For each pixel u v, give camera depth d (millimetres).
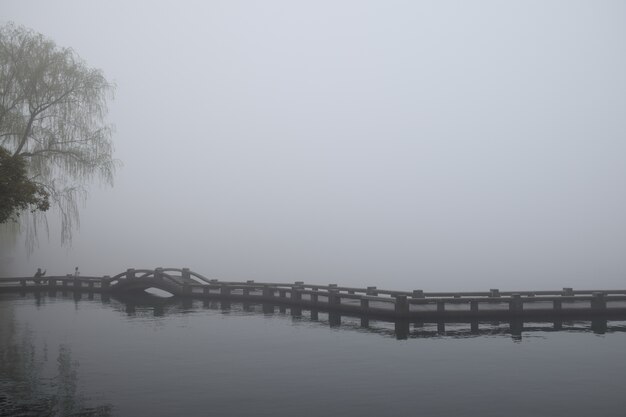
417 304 21812
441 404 10703
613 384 11969
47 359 14531
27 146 27812
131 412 10289
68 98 28266
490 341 16531
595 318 20359
